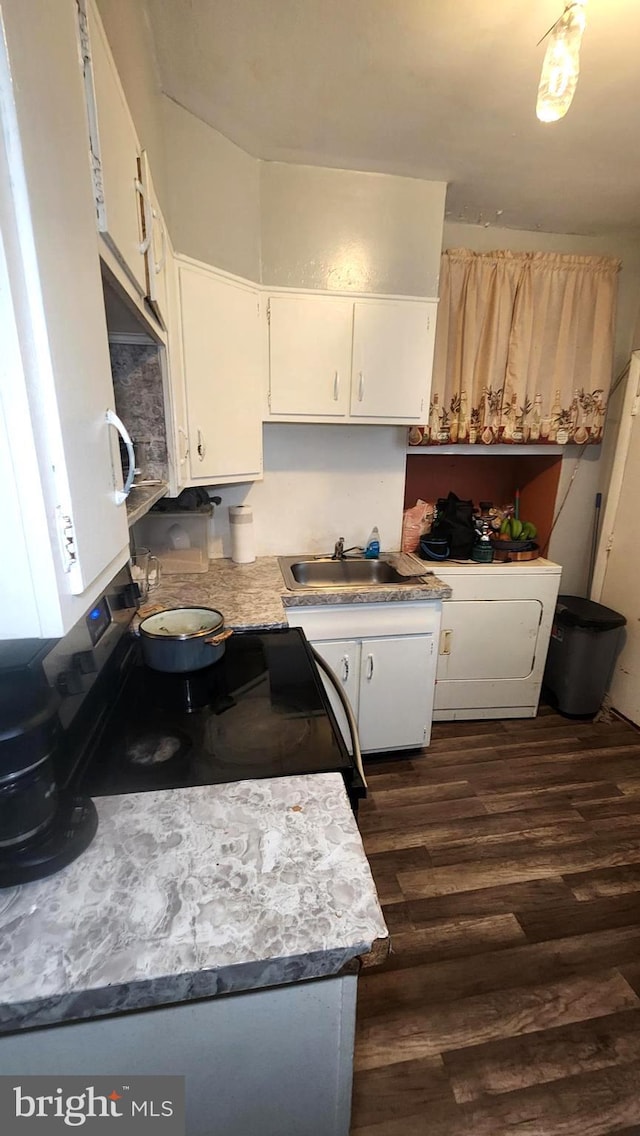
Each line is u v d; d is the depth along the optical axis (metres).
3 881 0.61
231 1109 0.63
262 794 0.80
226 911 0.59
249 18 1.22
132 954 0.54
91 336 0.61
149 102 1.27
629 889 1.62
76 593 0.54
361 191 1.92
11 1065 0.54
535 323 2.39
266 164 1.84
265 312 1.92
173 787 0.82
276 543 2.50
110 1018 0.55
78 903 0.60
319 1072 0.64
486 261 2.30
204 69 1.38
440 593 2.03
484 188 2.03
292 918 0.58
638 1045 1.20
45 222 0.46
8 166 0.41
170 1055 0.58
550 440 2.54
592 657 2.51
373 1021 1.24
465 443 2.48
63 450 0.49
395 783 2.11
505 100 1.50
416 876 1.66
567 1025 1.24
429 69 1.38
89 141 0.64
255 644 1.46
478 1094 1.11
